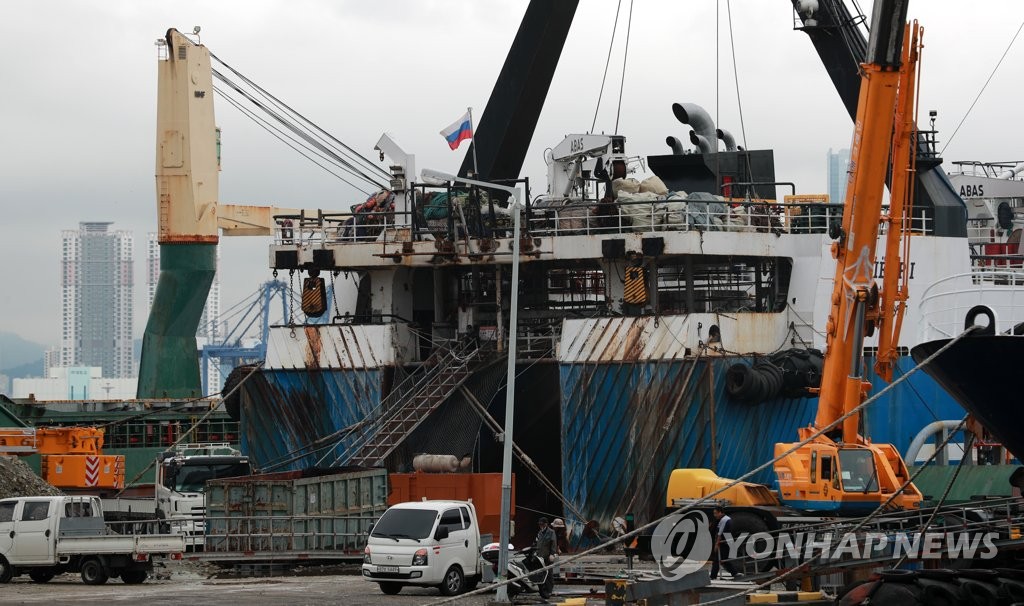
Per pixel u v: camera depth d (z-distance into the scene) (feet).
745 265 241.55
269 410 229.04
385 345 222.28
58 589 147.95
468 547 146.00
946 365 139.33
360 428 220.43
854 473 158.20
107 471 233.76
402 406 219.61
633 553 165.68
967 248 233.76
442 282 236.63
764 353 213.87
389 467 214.07
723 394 203.31
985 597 112.57
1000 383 135.54
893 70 163.84
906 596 113.50
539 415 230.68
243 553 171.63
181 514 198.80
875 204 165.99
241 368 238.48
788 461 162.91
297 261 231.09
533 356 227.81
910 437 220.43
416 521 143.13
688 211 214.07
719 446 202.18
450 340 228.43
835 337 167.53
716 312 206.59
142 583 158.40
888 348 173.06
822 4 245.04
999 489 192.85
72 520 156.15
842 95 247.50
